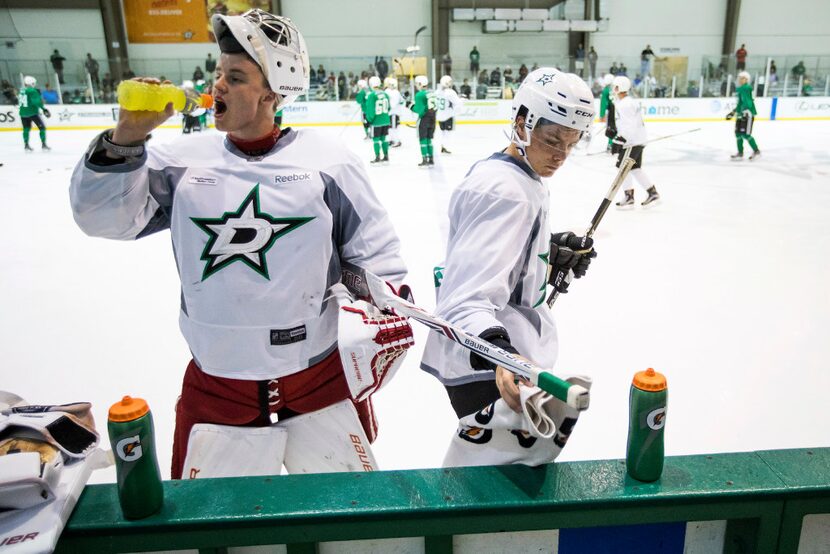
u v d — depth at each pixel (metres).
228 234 1.32
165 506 1.05
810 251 5.31
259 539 1.04
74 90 16.22
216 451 1.42
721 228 6.20
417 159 11.61
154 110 1.11
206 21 20.55
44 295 4.36
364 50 21.28
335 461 1.51
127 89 1.08
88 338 3.59
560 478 1.10
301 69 1.34
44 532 0.97
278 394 1.44
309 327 1.41
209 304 1.37
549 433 1.03
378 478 1.11
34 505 1.01
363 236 1.44
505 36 21.59
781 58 17.86
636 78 17.83
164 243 5.70
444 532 1.05
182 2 20.30
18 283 4.63
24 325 3.81
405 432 2.56
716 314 3.88
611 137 10.65
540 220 1.45
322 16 21.17
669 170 10.02
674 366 3.15
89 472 1.12
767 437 2.51
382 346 1.33
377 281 1.37
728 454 1.16
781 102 16.88
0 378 3.11
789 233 5.94
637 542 1.11
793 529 1.09
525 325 1.50
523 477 1.10
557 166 1.47
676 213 6.97
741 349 3.35
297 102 16.67
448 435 2.53
